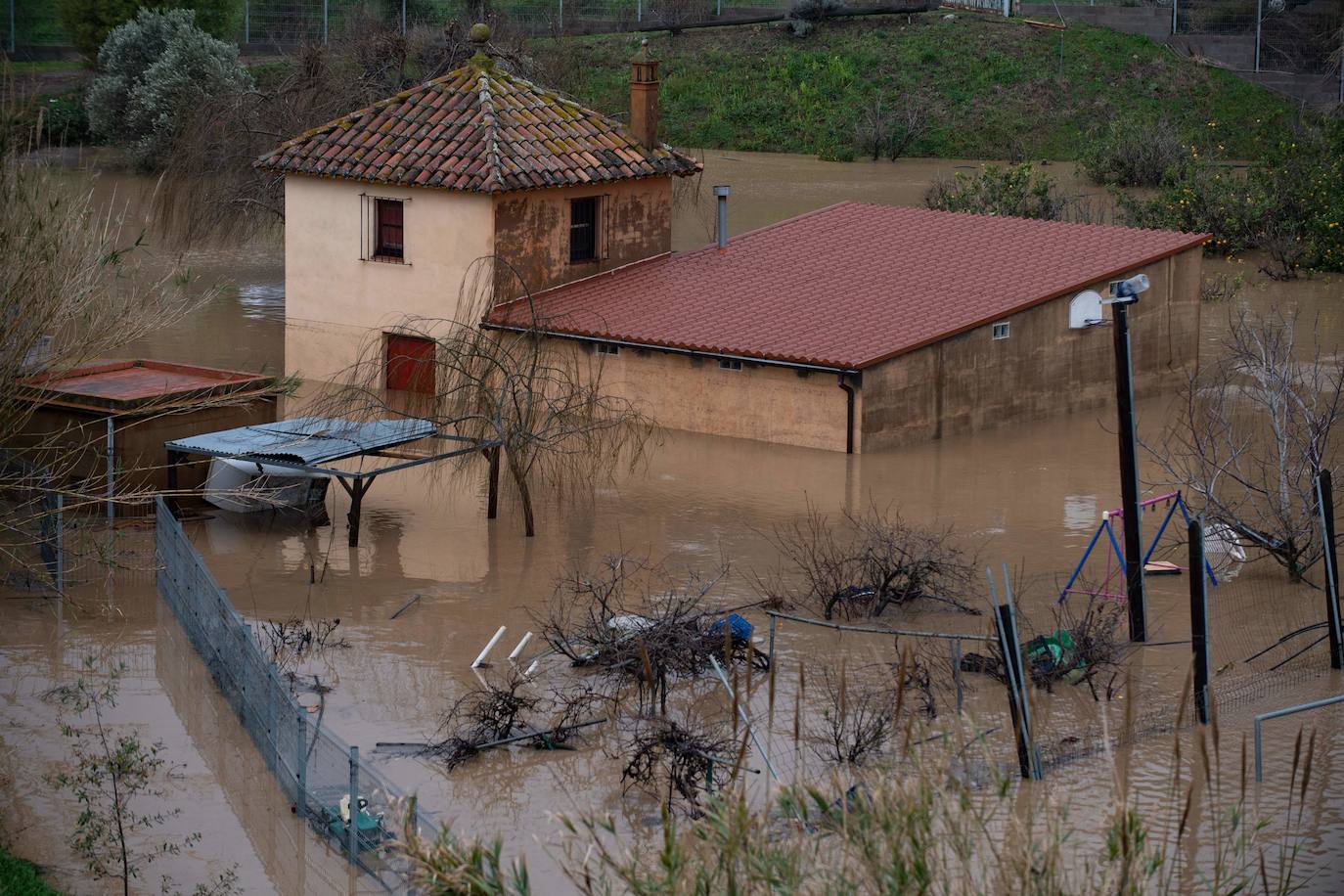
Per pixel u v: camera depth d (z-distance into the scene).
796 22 80.44
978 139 73.75
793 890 10.38
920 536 24.03
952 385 32.88
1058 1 81.81
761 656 20.39
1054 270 35.50
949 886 10.55
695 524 27.06
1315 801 16.44
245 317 43.22
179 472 27.41
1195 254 37.44
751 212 58.62
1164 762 17.34
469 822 16.34
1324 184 52.50
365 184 36.00
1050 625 22.06
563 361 32.88
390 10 73.69
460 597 23.44
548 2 81.62
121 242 49.28
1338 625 20.36
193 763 17.86
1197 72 76.38
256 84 69.31
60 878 15.14
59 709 19.34
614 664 19.91
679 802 16.61
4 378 20.73
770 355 31.58
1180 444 32.19
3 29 74.88
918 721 18.28
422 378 36.00
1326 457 30.59
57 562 23.70
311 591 23.72
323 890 15.05
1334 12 77.12
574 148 36.50
